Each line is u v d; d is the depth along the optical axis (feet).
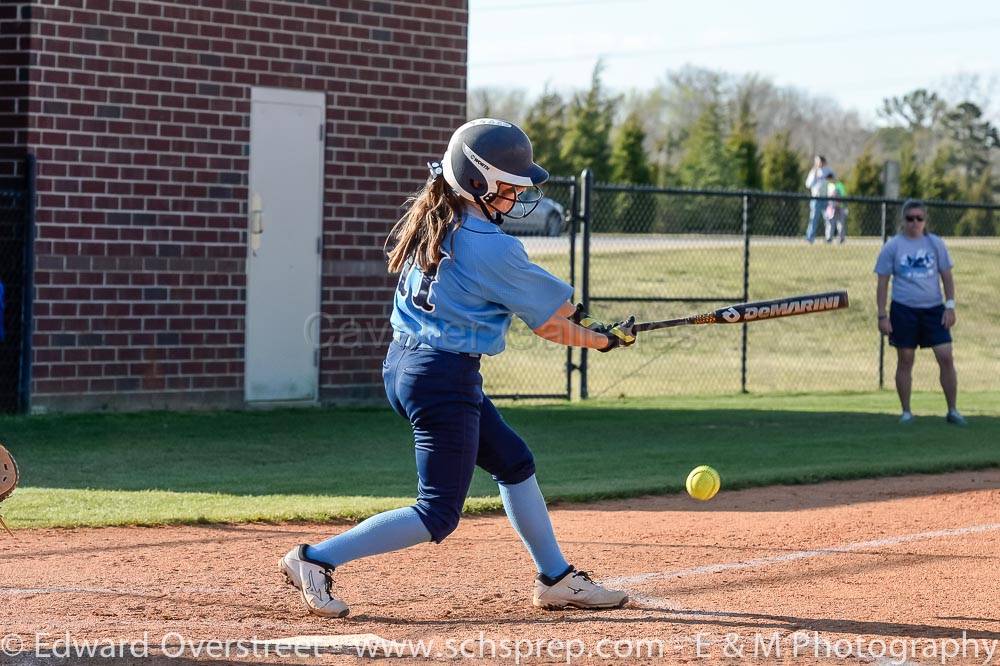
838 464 50.21
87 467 47.55
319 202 65.87
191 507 39.78
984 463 50.93
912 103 369.09
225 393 63.72
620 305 114.93
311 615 27.04
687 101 364.99
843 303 28.84
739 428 61.98
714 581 31.04
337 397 67.00
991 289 131.44
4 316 58.34
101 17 59.41
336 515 38.60
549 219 138.92
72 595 28.58
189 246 62.23
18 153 58.44
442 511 26.03
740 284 126.00
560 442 56.49
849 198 82.38
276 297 64.95
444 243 25.34
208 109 62.39
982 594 29.96
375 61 67.00
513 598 29.04
